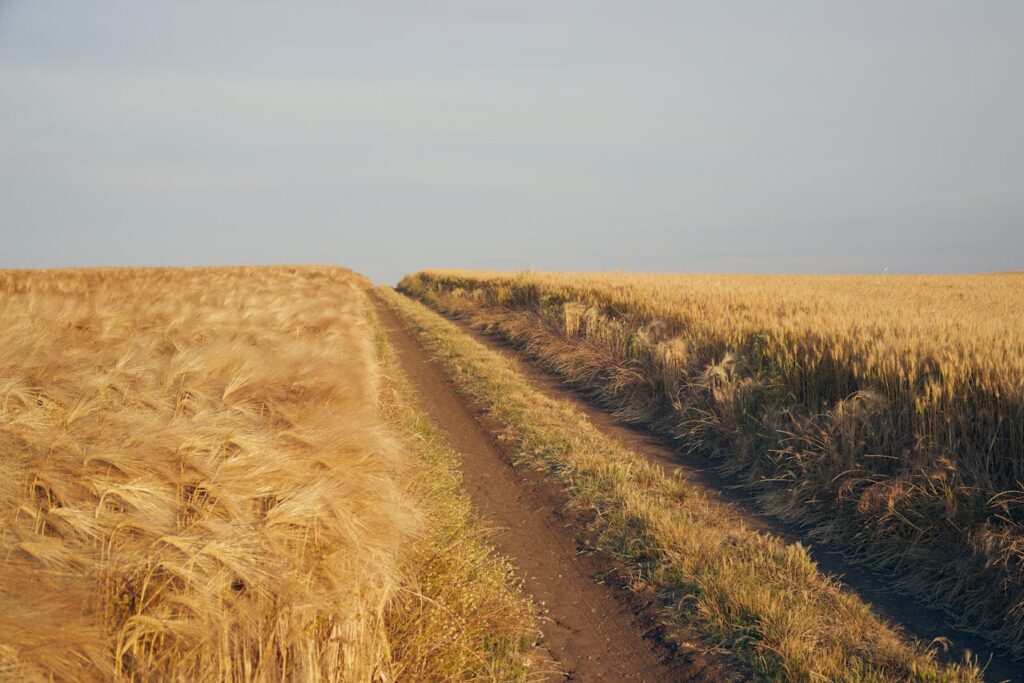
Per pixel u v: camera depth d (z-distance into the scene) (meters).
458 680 3.39
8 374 3.62
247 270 49.84
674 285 21.86
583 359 13.68
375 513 3.20
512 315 21.25
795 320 10.63
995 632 4.20
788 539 5.84
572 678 3.82
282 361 5.12
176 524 2.58
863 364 7.37
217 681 2.29
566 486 7.02
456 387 12.35
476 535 5.42
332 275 45.22
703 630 4.22
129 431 3.07
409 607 3.53
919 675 3.63
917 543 5.15
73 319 7.27
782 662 3.73
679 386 10.15
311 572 2.65
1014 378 5.55
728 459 8.07
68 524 2.42
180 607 2.28
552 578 5.14
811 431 7.05
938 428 5.89
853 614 4.35
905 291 22.61
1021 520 4.86
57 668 1.92
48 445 2.79
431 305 33.53
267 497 2.94
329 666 2.68
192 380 4.20
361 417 4.42
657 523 5.66
